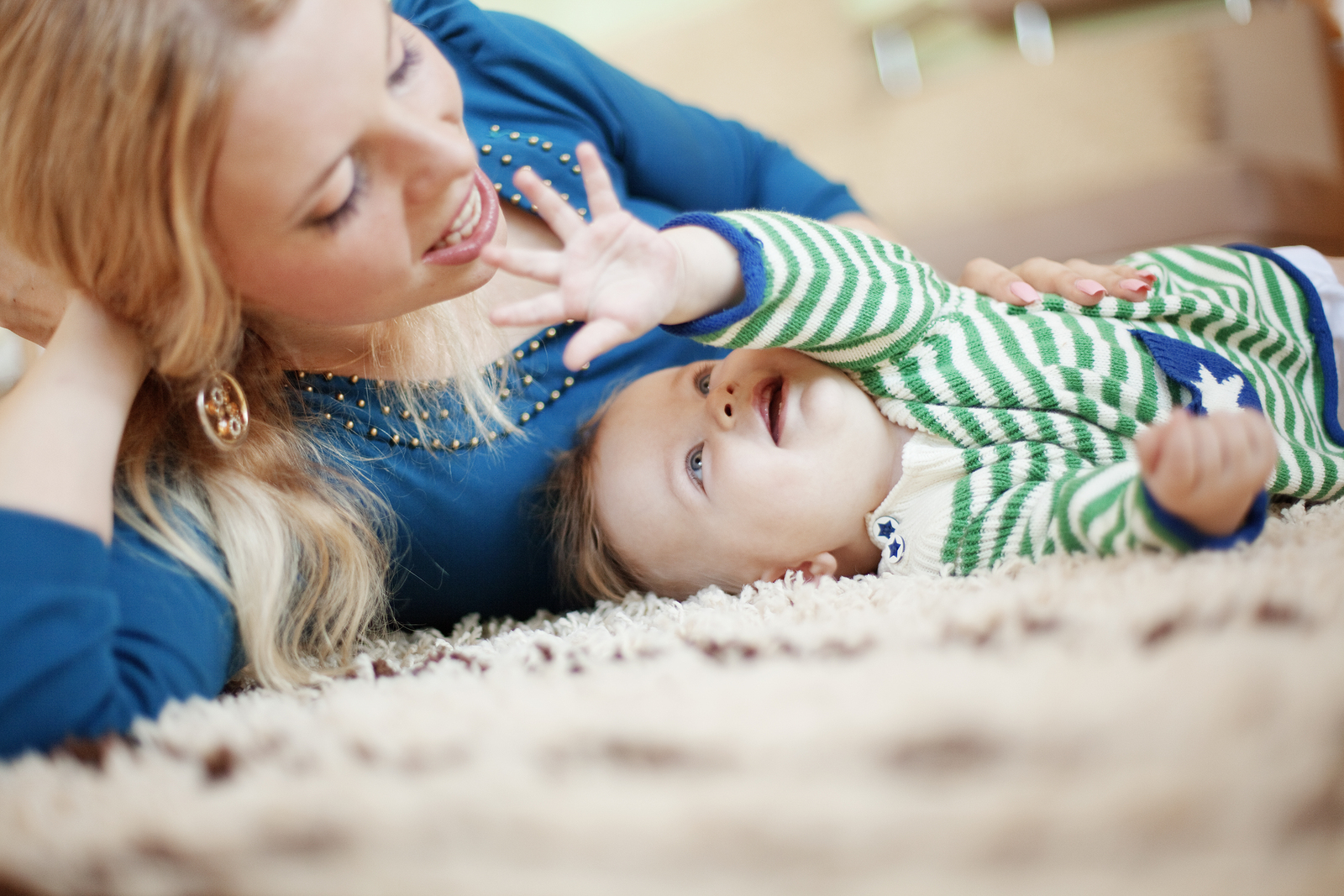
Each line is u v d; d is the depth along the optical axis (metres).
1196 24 2.20
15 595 0.59
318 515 0.87
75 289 0.73
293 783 0.44
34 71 0.63
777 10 2.62
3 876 0.40
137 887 0.38
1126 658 0.45
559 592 1.08
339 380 0.92
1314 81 2.04
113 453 0.70
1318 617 0.47
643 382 1.04
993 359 0.91
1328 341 1.05
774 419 0.96
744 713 0.45
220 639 0.76
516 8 3.00
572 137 1.11
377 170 0.66
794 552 0.95
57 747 0.56
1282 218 1.75
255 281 0.69
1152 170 1.86
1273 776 0.36
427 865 0.37
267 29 0.60
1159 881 0.33
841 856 0.35
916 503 0.91
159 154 0.62
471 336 0.97
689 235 0.80
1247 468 0.62
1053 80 2.15
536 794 0.40
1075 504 0.76
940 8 2.56
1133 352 0.91
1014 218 1.95
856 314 0.86
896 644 0.55
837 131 2.41
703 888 0.34
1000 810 0.35
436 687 0.60
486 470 0.97
